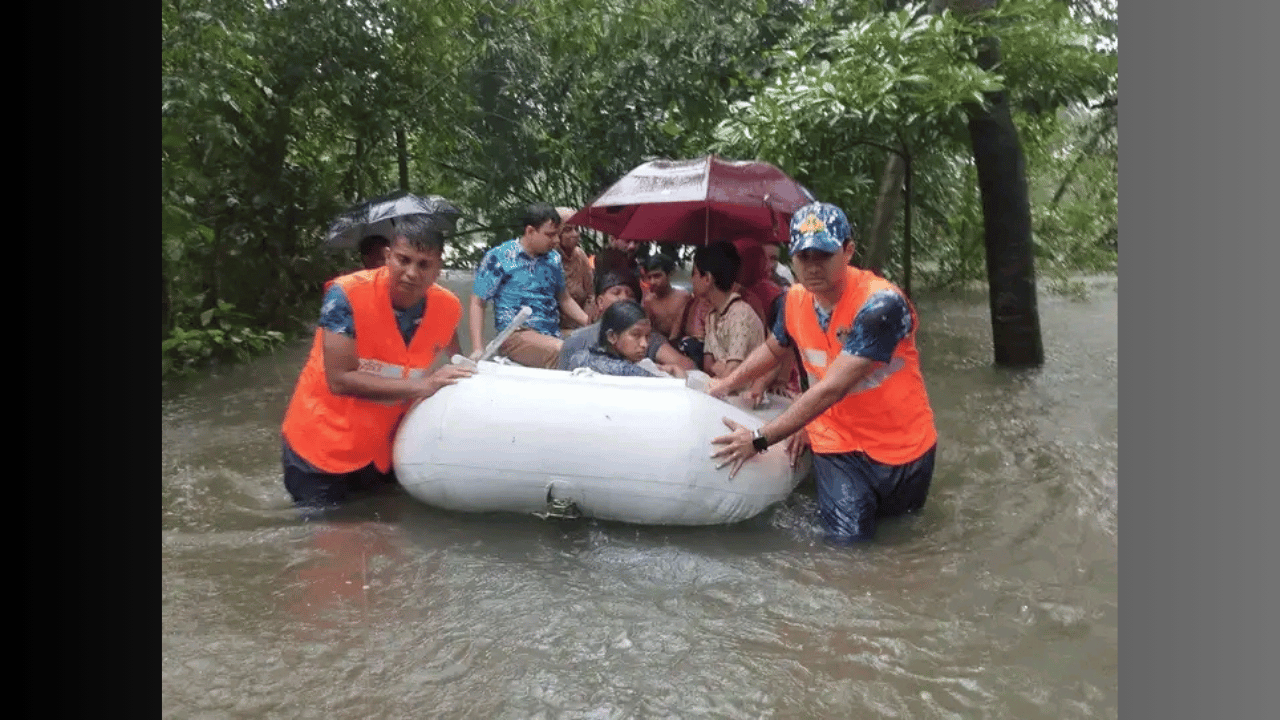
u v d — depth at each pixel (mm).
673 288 5289
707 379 4074
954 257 10516
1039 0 6672
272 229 8391
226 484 4527
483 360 4383
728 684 2801
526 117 10367
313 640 3037
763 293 4914
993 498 4391
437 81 9641
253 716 2619
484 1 9664
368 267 4770
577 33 9695
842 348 3859
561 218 6473
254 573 3518
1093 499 4367
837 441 4023
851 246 3814
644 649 3002
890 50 6520
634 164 10117
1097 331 8445
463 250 11344
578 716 2637
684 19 9805
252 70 8109
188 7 7070
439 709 2670
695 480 3836
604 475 3848
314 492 4156
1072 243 11297
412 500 4215
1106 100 7738
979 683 2811
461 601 3312
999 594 3400
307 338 8320
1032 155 9812
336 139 9766
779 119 6785
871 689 2779
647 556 3693
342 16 8641
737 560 3674
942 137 7566
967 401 6160
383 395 4043
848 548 3805
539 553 3713
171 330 7203
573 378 4055
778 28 9688
